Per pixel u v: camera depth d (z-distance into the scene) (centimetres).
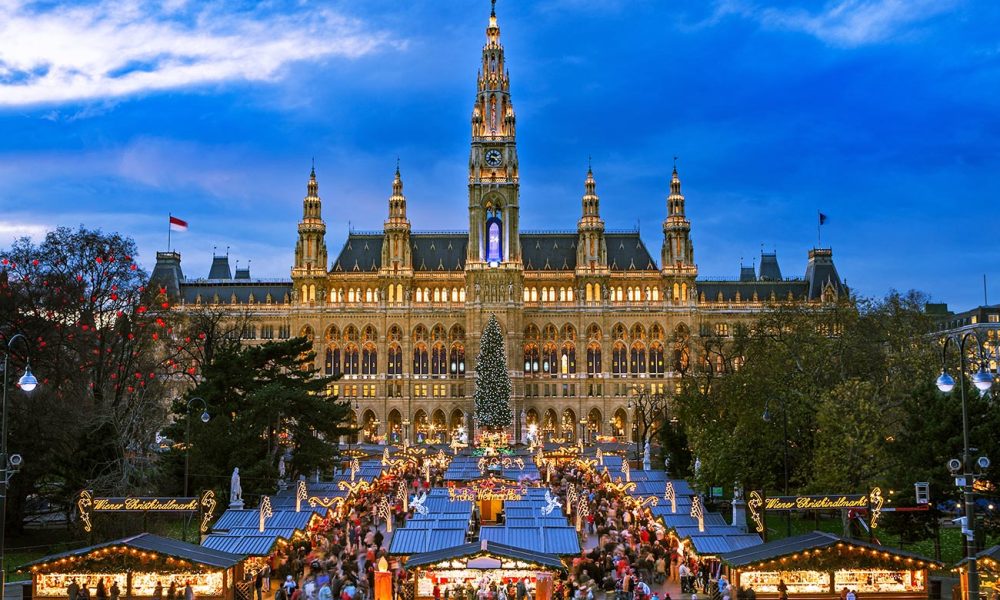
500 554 5300
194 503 6166
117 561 5238
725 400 10569
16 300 8575
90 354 9056
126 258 9469
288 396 9625
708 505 9138
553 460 13312
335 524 7750
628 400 19975
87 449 8112
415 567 5300
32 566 5178
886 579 5184
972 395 7019
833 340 10169
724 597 5072
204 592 5256
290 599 5278
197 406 9300
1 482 4516
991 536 7800
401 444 17325
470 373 19800
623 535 6944
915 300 12562
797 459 8494
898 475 7094
